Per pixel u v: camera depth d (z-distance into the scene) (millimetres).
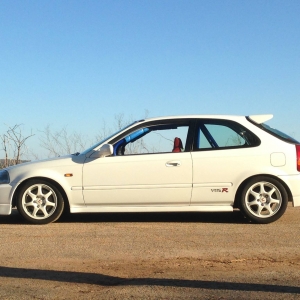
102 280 4902
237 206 7637
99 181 7492
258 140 7500
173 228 7219
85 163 7535
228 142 7555
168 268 5285
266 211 7461
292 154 7418
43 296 4441
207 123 7668
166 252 5887
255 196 7422
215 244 6230
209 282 4773
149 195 7457
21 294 4500
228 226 7332
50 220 7582
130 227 7328
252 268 5258
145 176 7453
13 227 7422
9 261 5594
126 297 4379
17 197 7598
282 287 4605
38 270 5250
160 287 4633
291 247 6066
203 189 7422
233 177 7410
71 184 7516
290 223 7523
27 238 6668
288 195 7508
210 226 7348
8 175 7656
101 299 4348
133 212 8180
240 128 7578
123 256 5742
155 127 7746
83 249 6062
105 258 5676
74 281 4871
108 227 7340
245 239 6477
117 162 7508
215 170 7414
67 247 6164
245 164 7406
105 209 7523
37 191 7594
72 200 7535
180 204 7496
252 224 7477
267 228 7152
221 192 7422
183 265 5383
